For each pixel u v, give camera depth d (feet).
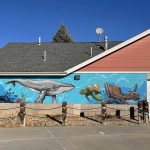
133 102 68.85
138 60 69.10
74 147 36.88
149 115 58.70
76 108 62.44
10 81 71.77
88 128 48.85
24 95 71.56
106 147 37.11
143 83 69.00
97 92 69.56
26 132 45.01
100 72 69.67
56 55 80.33
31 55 80.59
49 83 71.10
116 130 47.52
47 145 37.63
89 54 80.28
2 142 38.81
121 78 69.36
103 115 53.36
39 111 62.23
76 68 69.87
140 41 69.21
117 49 69.46
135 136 43.32
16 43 88.22
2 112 60.64
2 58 78.89
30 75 71.41
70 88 70.38
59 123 52.80
